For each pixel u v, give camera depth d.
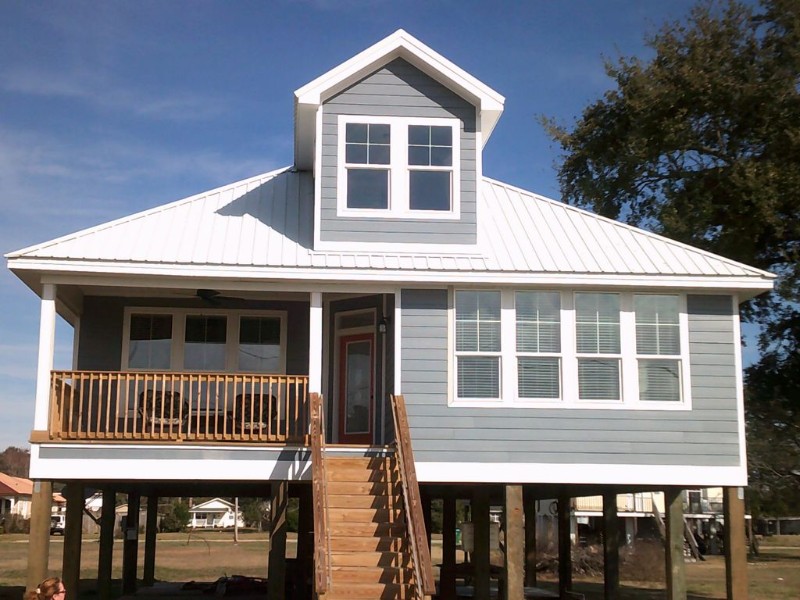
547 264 15.27
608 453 14.91
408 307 15.05
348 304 17.52
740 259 26.75
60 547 43.09
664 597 23.70
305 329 17.94
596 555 33.94
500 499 21.42
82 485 16.27
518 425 14.85
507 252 15.76
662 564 32.31
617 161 29.08
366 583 12.20
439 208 15.85
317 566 11.30
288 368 17.75
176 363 17.47
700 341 15.44
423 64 15.98
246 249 15.12
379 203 15.77
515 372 15.02
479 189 15.93
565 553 21.27
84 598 21.58
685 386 15.26
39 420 13.93
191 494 21.59
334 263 14.84
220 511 82.81
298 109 15.89
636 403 15.12
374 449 14.51
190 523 77.38
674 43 27.91
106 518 19.56
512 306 15.22
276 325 17.92
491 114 16.23
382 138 15.95
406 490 12.68
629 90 28.16
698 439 15.11
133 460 14.07
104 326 17.39
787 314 27.69
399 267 14.76
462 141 16.08
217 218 16.28
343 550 12.62
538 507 41.22
